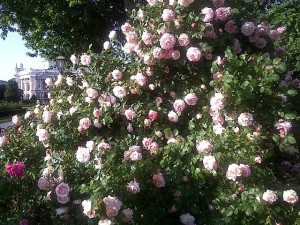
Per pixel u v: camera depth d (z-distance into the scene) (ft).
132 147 9.73
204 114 10.29
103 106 11.84
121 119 12.19
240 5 12.00
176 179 9.12
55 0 41.75
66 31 45.03
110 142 10.84
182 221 9.08
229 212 8.36
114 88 11.94
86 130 11.75
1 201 10.53
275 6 19.08
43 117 11.96
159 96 12.12
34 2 43.21
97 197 7.86
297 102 11.44
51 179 9.79
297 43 16.37
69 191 9.27
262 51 12.54
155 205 9.40
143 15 12.04
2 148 11.46
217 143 9.11
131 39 12.04
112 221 7.81
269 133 9.80
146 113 11.55
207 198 9.07
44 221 10.19
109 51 13.53
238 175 8.40
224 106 9.52
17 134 12.43
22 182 10.55
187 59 11.35
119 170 8.75
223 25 11.59
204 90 11.23
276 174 11.04
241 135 9.26
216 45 11.38
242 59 9.75
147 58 11.32
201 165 9.38
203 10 10.91
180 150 9.53
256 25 12.20
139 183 8.74
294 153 11.29
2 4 45.42
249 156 8.89
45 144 11.34
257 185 8.80
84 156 9.48
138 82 11.66
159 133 11.03
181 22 10.98
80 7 41.68
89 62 13.34
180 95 11.51
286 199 8.37
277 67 9.67
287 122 9.52
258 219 8.41
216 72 10.09
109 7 43.70
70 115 12.17
